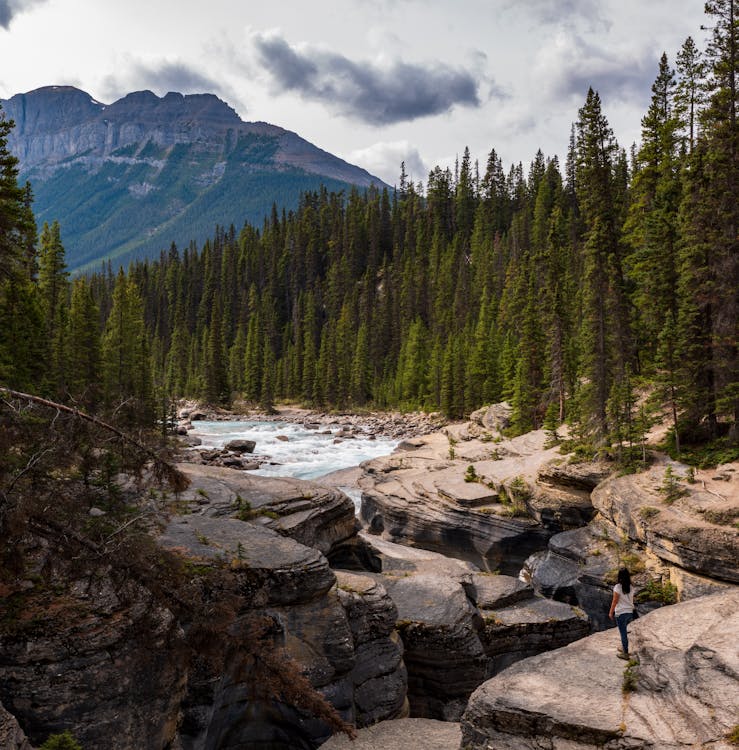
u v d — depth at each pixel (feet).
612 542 91.40
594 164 150.10
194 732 43.60
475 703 39.24
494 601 73.05
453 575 76.38
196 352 438.81
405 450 195.83
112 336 242.78
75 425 36.17
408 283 431.43
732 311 97.40
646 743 32.86
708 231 98.99
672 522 79.20
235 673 39.99
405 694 58.18
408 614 63.62
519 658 69.31
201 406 365.20
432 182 542.98
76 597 41.37
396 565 79.46
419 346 358.02
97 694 38.22
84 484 37.32
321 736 49.14
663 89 154.92
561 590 90.94
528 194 494.59
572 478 104.73
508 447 148.56
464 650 61.36
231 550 51.37
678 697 35.65
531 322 190.49
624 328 133.39
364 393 379.55
